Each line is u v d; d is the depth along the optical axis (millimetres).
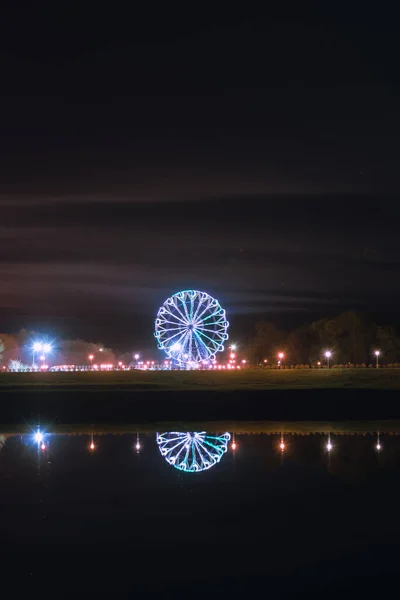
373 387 76688
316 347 152625
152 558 26438
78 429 54750
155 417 60438
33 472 38688
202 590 24016
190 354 110188
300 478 37188
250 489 35094
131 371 104188
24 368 138625
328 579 24750
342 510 31609
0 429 55000
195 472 38625
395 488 35031
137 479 37062
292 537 28438
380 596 23578
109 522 30078
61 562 26094
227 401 65375
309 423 57344
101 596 23578
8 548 27344
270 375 95500
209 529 29266
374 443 47281
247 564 25984
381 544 27656
